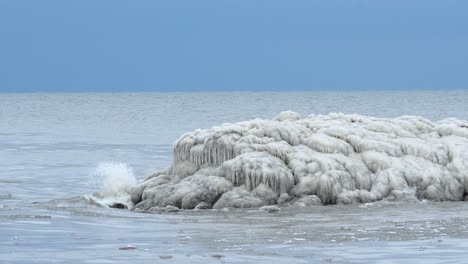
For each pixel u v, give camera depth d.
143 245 21.80
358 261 19.70
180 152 33.03
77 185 39.59
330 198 30.47
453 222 25.84
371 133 33.31
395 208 29.20
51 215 27.19
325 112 136.00
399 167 31.44
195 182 31.23
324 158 31.42
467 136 34.12
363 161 31.89
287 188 30.62
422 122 35.00
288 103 194.00
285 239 22.75
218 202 30.11
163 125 99.00
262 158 31.00
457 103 175.75
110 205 31.69
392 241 22.33
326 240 22.53
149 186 32.25
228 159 31.84
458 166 31.97
